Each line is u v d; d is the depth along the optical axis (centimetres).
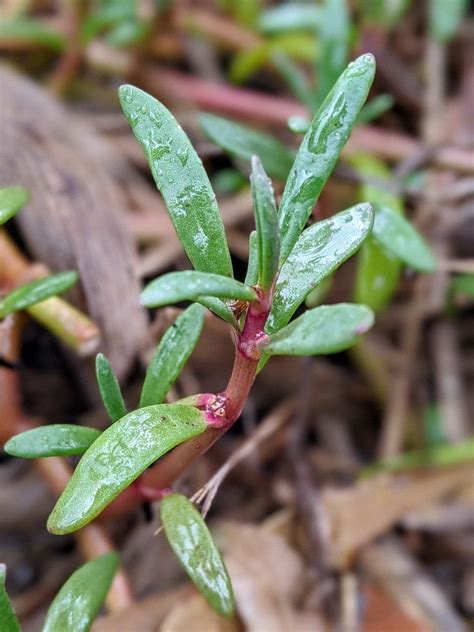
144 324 18
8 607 10
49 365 20
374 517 20
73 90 27
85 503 9
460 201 23
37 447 11
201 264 10
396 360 23
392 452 22
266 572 18
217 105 26
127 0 24
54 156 20
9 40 26
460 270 20
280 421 21
